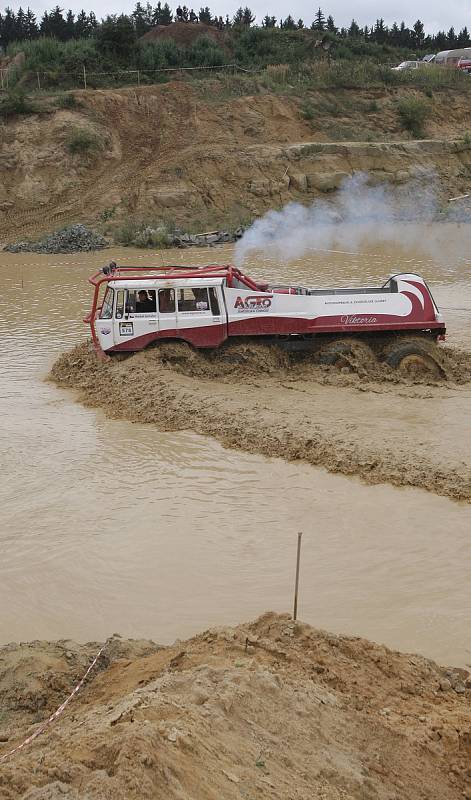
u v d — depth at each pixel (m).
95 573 8.52
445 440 11.66
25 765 4.35
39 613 7.84
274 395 14.09
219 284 15.09
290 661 6.17
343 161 44.47
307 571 8.44
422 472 10.45
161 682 5.45
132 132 43.56
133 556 8.84
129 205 39.53
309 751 4.90
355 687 5.91
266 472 10.98
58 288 25.59
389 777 4.94
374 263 29.55
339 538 9.10
